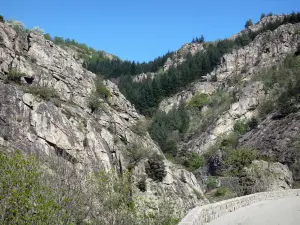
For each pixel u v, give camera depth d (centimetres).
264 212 2389
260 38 12488
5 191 1459
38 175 1648
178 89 12769
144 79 14850
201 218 1606
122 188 2203
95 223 1941
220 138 8812
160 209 2273
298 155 6100
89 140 3756
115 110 4916
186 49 18388
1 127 3064
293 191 3872
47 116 3475
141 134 4975
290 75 9681
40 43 4419
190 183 4397
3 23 4194
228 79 11544
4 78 3628
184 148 8606
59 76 4309
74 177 2177
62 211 1548
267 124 7831
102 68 16000
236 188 5325
